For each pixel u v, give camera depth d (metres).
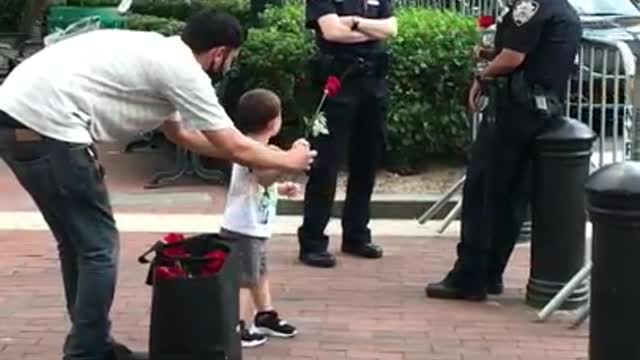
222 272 4.36
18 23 17.00
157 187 9.06
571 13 5.81
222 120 4.41
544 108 5.80
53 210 4.50
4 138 4.41
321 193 6.81
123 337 5.49
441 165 9.46
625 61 6.00
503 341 5.48
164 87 4.38
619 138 6.29
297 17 9.67
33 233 7.62
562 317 5.84
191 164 9.19
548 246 5.98
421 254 7.21
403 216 8.27
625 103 6.13
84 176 4.41
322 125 6.58
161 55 4.38
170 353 4.36
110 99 4.41
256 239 5.33
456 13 10.66
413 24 9.23
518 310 6.02
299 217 8.12
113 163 9.96
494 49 5.96
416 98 9.15
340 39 6.57
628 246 4.27
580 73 6.48
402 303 6.12
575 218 5.96
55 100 4.36
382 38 6.67
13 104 4.38
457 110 9.15
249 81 9.23
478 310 6.01
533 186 6.03
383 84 6.87
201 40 4.50
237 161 4.47
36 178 4.42
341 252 7.18
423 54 9.04
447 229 7.91
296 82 9.13
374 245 7.17
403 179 9.09
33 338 5.46
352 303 6.10
